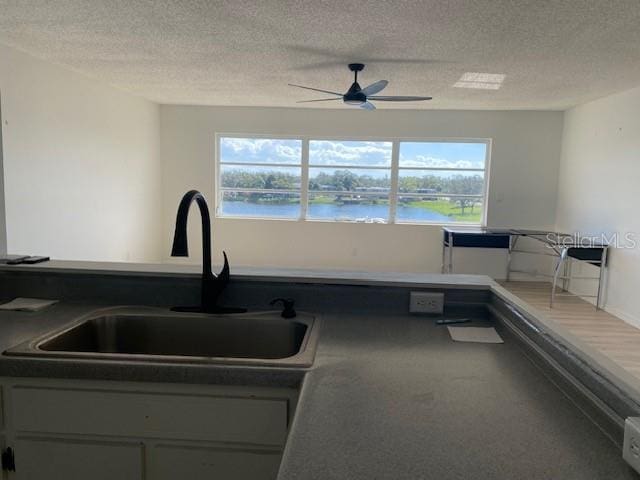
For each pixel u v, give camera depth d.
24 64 3.99
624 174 4.96
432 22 3.01
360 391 0.97
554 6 2.70
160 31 3.34
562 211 6.48
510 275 6.79
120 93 5.70
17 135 3.94
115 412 1.09
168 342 1.57
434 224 6.90
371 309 1.62
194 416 1.08
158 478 1.10
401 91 5.24
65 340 1.36
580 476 0.68
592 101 5.67
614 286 5.07
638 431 0.69
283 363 1.10
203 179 6.99
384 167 6.91
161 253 7.11
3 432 1.12
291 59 4.02
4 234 3.75
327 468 0.69
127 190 5.98
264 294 1.64
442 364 1.15
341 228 6.93
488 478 0.68
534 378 1.07
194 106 6.87
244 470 1.09
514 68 4.12
